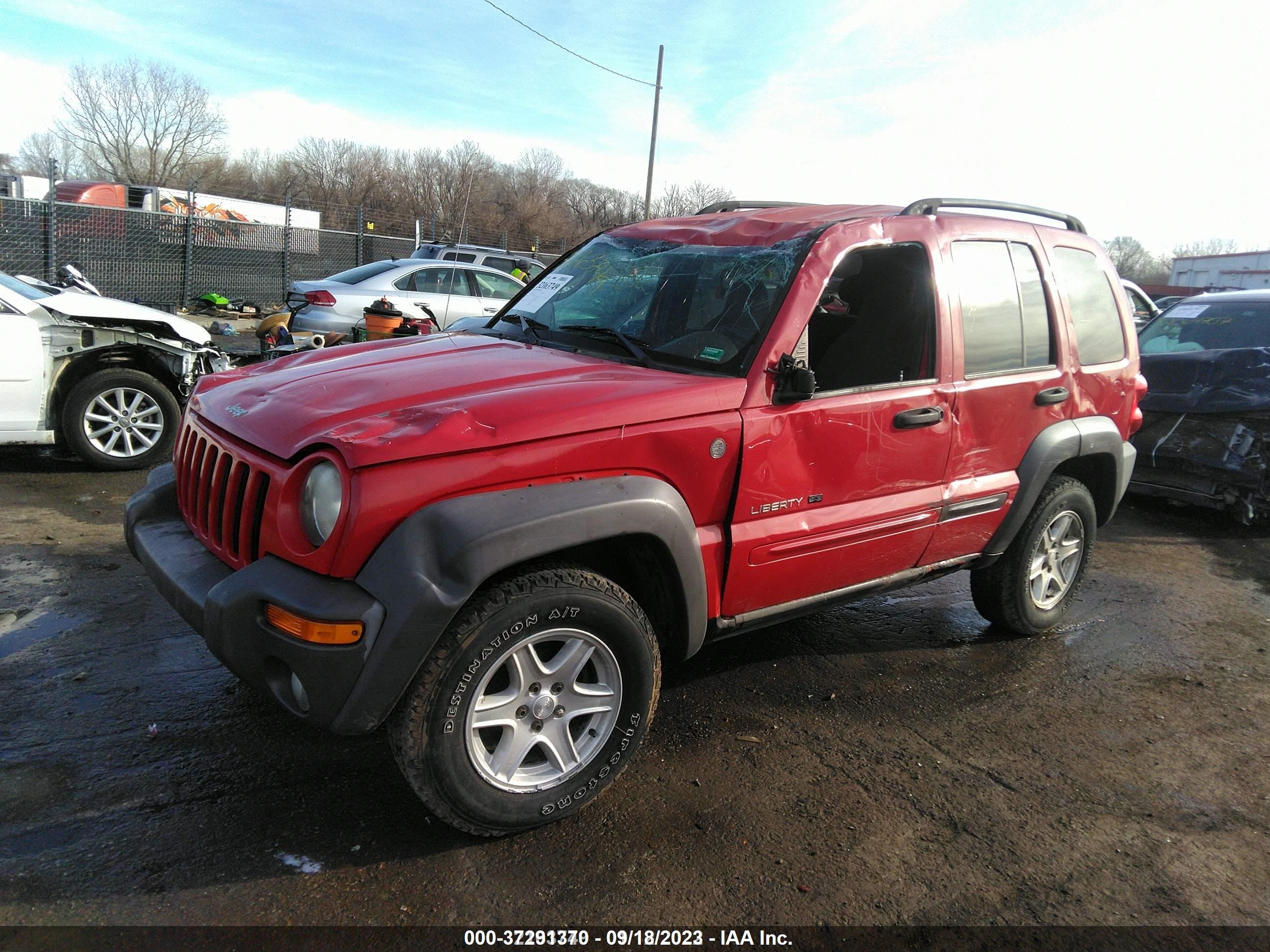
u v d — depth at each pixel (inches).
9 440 228.2
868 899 96.6
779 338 113.3
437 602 86.4
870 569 131.9
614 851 101.4
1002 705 144.3
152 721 121.1
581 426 97.3
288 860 96.1
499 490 93.0
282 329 343.3
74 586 163.9
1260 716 145.6
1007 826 111.4
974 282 139.3
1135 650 170.7
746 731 130.8
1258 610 198.2
